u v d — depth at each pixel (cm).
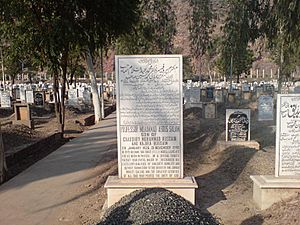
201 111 2211
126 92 688
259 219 604
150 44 3503
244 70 5566
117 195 657
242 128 1215
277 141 688
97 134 1620
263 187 649
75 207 698
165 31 3684
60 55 1764
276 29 1728
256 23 1917
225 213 646
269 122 1702
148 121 690
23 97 3011
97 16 1515
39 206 706
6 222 627
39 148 1359
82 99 3225
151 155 694
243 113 1216
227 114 1220
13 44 1555
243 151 1077
